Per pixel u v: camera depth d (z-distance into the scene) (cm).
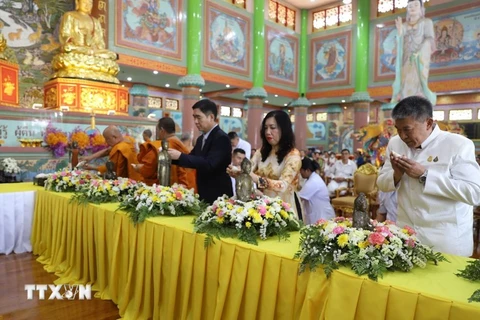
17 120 513
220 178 242
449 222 153
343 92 1329
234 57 1162
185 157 230
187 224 190
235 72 1166
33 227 348
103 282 241
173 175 315
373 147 943
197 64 1019
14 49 759
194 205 220
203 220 176
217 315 157
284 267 141
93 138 533
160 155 235
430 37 965
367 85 1282
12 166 458
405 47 998
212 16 1085
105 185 263
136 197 219
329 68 1365
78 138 519
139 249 207
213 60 1094
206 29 1069
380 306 113
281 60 1340
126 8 879
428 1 1145
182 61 1016
